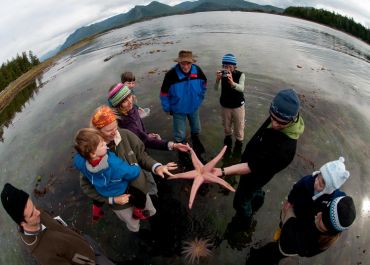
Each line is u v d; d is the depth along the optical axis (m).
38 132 5.19
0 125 6.56
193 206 3.01
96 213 2.35
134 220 2.44
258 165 1.88
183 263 2.50
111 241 2.73
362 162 3.48
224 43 9.31
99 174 1.90
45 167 4.02
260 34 11.01
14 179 3.94
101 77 7.51
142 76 6.74
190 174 1.94
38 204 3.36
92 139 1.67
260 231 2.71
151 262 2.52
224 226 2.78
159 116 4.69
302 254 2.00
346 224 1.55
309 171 3.37
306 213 1.96
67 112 5.76
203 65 6.93
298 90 5.43
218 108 4.76
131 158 2.09
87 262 1.58
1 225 3.23
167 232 2.76
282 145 1.79
